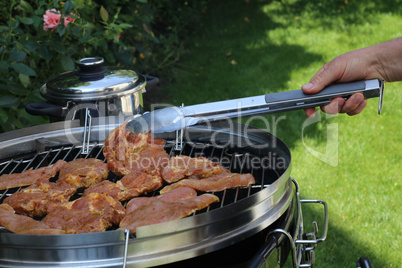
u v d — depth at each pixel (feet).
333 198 10.36
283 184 5.08
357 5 25.04
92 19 10.89
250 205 4.58
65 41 9.56
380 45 5.88
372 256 8.68
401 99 15.26
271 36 21.58
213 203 5.36
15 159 6.48
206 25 23.15
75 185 5.62
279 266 4.92
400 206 10.05
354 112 6.11
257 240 4.85
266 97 5.48
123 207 5.14
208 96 15.75
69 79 6.96
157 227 4.13
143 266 4.16
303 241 5.05
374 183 10.88
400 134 13.16
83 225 4.68
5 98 8.04
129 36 13.44
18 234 4.11
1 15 9.50
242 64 18.57
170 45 17.72
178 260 4.23
